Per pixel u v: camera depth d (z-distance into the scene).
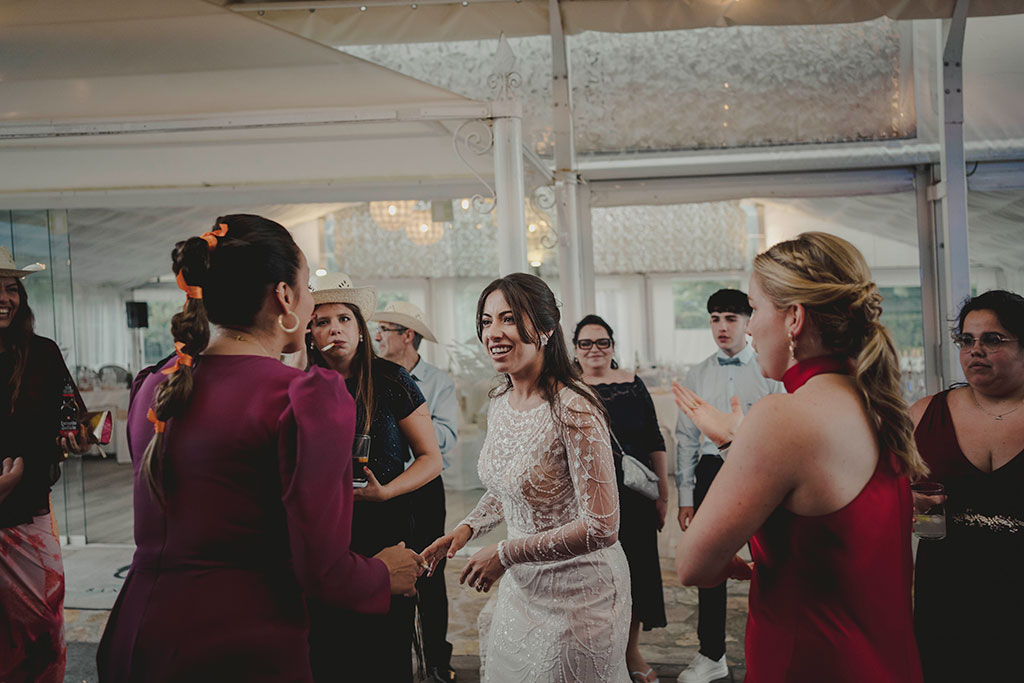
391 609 2.29
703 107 5.08
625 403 3.25
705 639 3.16
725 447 1.57
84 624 4.02
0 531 2.62
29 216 5.67
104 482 8.40
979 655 1.96
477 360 6.49
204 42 3.32
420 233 9.28
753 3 3.83
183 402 1.35
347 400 1.38
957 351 4.14
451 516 5.89
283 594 1.38
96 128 3.16
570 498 1.95
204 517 1.32
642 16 3.89
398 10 3.88
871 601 1.28
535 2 3.87
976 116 4.64
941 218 4.78
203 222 8.77
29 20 3.33
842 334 1.32
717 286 11.49
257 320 1.46
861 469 1.28
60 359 2.82
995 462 2.00
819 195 5.07
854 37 4.93
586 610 1.91
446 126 4.30
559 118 4.55
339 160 4.73
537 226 4.94
